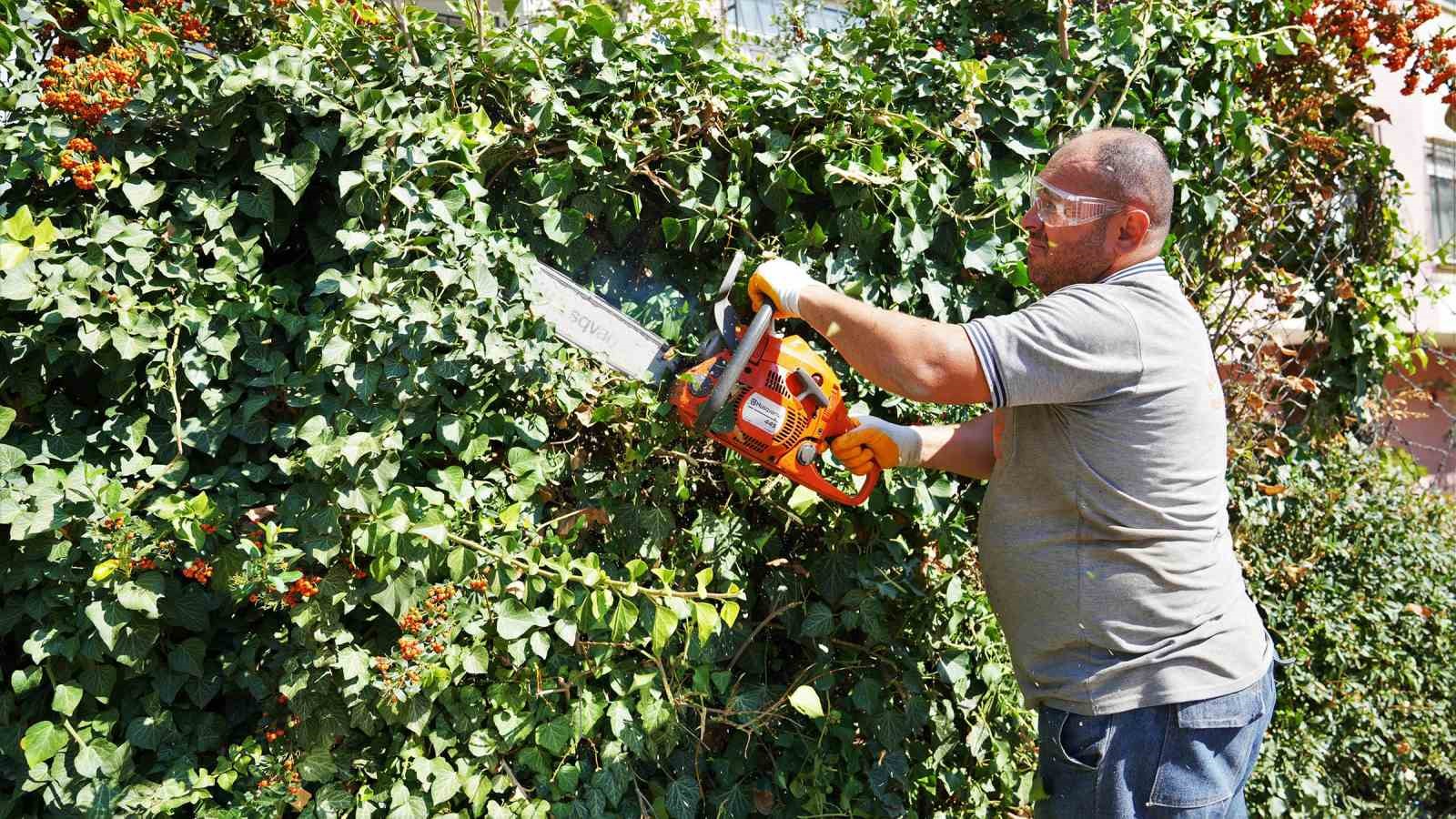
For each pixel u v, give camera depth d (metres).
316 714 1.90
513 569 1.94
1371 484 4.20
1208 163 2.85
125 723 1.88
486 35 2.12
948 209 2.31
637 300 2.29
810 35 3.04
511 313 2.00
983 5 2.71
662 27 2.45
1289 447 3.60
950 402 1.78
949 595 2.33
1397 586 3.96
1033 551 1.89
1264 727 1.94
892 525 2.32
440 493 1.88
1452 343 7.41
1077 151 1.88
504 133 2.07
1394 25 3.24
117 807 1.81
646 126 2.20
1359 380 3.64
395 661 1.87
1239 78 2.96
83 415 1.88
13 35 1.90
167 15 2.04
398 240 1.90
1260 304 3.64
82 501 1.73
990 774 2.44
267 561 1.76
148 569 1.79
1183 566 1.83
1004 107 2.36
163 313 1.85
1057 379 1.74
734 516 2.26
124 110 1.81
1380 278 3.67
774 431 1.97
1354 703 3.62
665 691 2.16
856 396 2.32
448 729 2.00
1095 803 1.86
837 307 1.81
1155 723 1.83
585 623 1.99
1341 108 3.44
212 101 1.83
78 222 1.85
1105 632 1.83
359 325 1.87
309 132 1.89
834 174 2.20
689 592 2.06
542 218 2.11
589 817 2.06
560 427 2.16
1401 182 3.70
